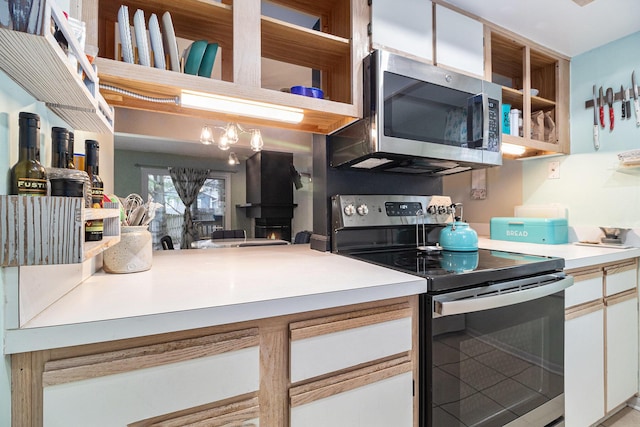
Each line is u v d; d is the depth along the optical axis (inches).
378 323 33.4
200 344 25.5
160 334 24.4
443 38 56.9
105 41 42.6
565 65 77.5
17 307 20.7
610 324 58.9
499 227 81.2
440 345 35.8
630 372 63.3
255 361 27.7
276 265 44.8
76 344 21.5
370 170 62.5
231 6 40.9
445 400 36.1
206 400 25.7
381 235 60.9
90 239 28.0
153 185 190.4
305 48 51.0
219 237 158.7
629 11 60.1
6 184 21.7
